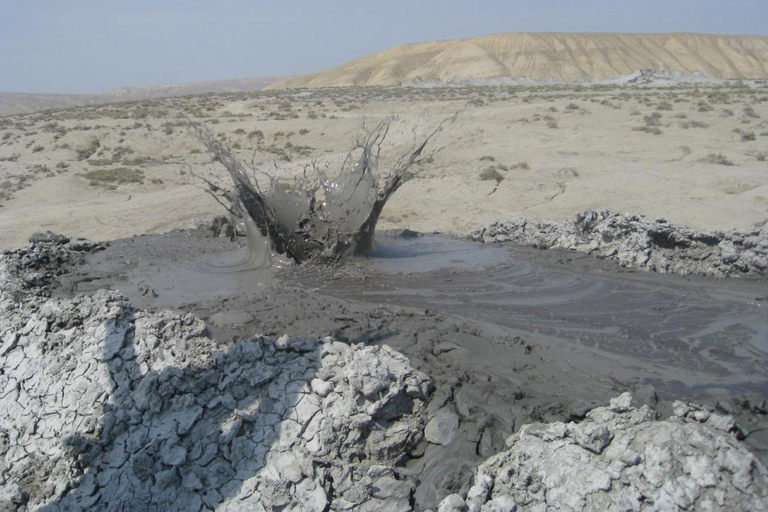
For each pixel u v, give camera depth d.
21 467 5.11
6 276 7.87
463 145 22.58
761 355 5.75
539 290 7.43
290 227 8.67
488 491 4.36
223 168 21.30
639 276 7.95
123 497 4.67
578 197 15.54
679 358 5.70
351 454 4.79
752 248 7.93
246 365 5.32
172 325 5.84
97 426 5.06
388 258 8.74
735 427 4.44
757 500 3.83
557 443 4.43
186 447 4.88
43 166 21.78
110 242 10.19
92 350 5.66
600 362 5.62
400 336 6.05
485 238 10.01
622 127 24.17
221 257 8.97
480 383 5.27
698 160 18.84
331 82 85.44
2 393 5.76
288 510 4.48
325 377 5.15
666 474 4.02
